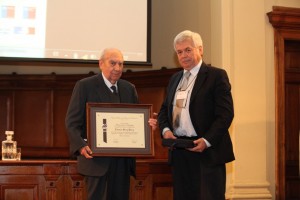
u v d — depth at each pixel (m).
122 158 3.51
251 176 4.56
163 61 5.60
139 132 3.48
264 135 4.61
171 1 5.53
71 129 3.36
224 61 4.58
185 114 3.33
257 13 4.68
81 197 4.19
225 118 3.19
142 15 5.38
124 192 3.50
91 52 5.30
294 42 4.97
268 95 4.68
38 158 5.78
